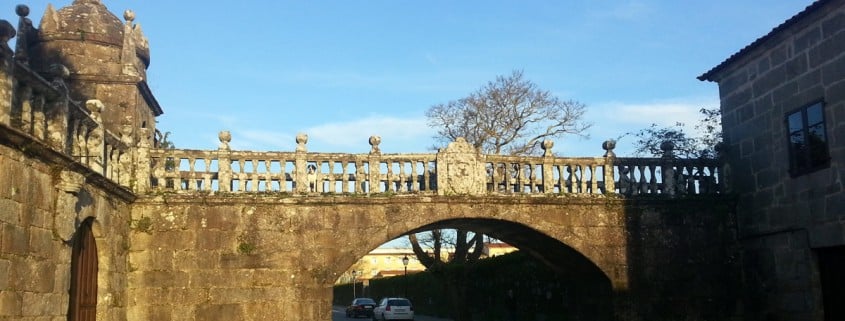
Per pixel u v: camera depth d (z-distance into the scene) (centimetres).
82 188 1391
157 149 1795
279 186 1834
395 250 11469
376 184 1877
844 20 1606
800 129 1753
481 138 3397
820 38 1683
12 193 1108
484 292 3522
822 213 1675
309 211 1838
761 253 1925
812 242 1711
